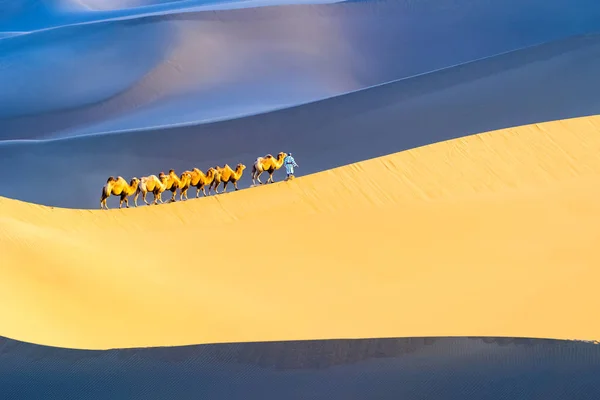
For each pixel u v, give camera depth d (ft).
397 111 364.99
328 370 100.53
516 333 115.96
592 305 128.47
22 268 124.47
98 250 146.51
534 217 179.42
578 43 400.06
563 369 99.50
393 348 105.60
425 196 197.16
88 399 93.15
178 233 171.32
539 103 355.15
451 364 101.35
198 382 97.14
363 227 175.11
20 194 319.68
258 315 122.62
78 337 107.86
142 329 112.78
